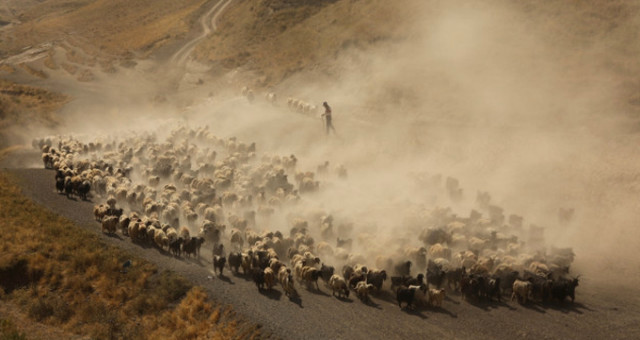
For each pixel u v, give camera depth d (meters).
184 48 124.44
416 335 22.59
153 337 23.42
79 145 53.41
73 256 30.42
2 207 36.62
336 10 96.56
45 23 185.00
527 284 25.25
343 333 22.77
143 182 43.88
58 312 26.02
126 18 169.75
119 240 33.19
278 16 106.00
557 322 23.66
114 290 27.53
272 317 24.19
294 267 28.50
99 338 23.77
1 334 21.86
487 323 23.61
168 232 31.88
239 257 28.95
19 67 132.50
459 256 28.67
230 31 112.19
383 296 26.42
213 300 25.97
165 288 27.22
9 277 28.70
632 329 23.00
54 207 38.56
